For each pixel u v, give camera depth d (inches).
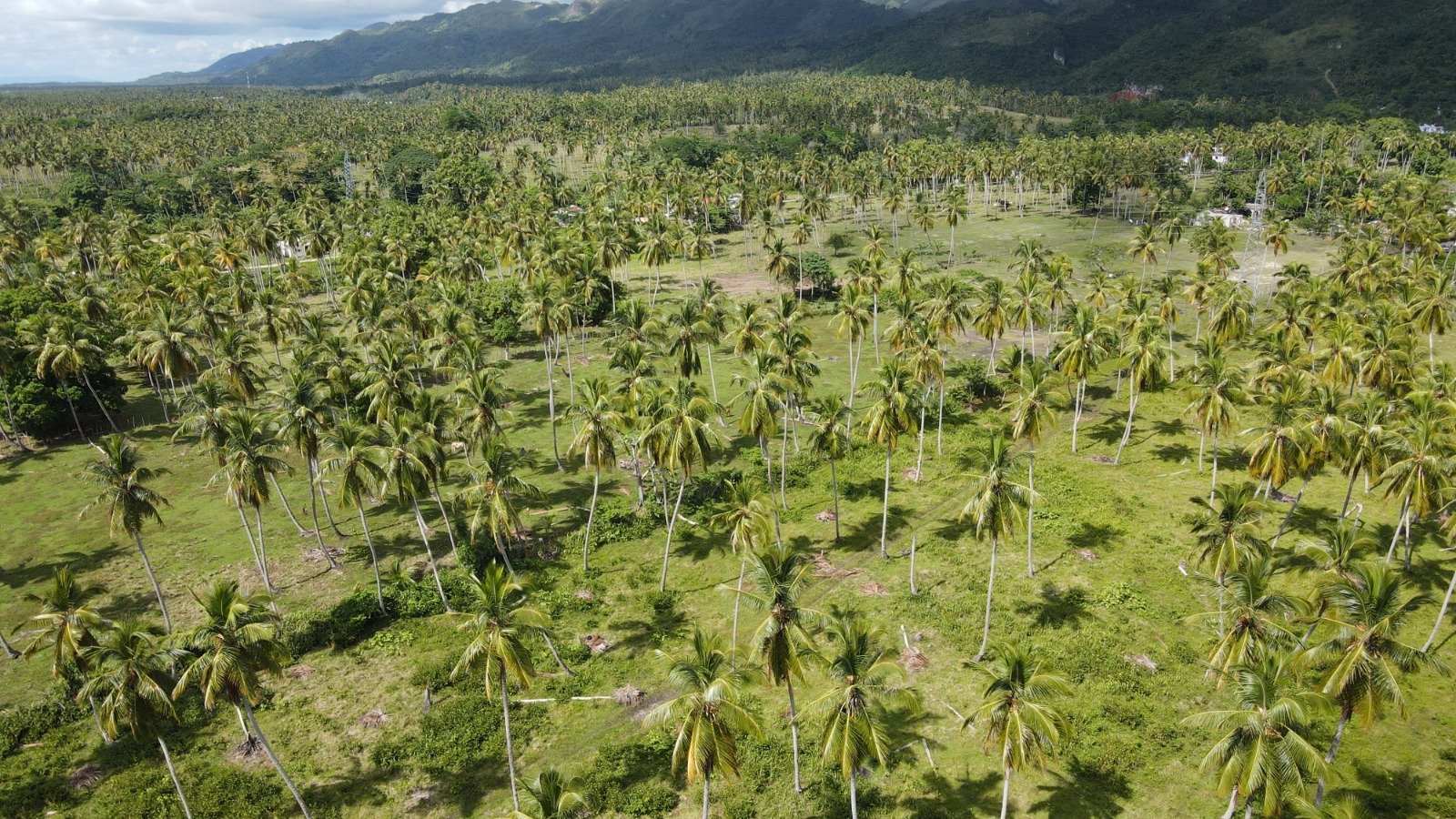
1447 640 1971.0
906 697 1422.2
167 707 1375.5
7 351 3248.0
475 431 2492.6
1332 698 1441.9
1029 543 2267.5
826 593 2258.9
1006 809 1528.1
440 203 7436.0
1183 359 4092.0
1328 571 1759.4
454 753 1700.3
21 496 2945.4
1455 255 4840.1
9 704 1868.8
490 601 1462.8
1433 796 1510.8
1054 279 3818.9
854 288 3501.5
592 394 2320.4
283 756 1706.4
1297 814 1389.0
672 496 2800.2
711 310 3531.0
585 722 1806.1
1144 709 1760.6
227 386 2950.3
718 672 1373.0
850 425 3393.2
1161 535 2491.4
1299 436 2223.2
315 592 2315.5
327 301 5447.8
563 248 4781.0
